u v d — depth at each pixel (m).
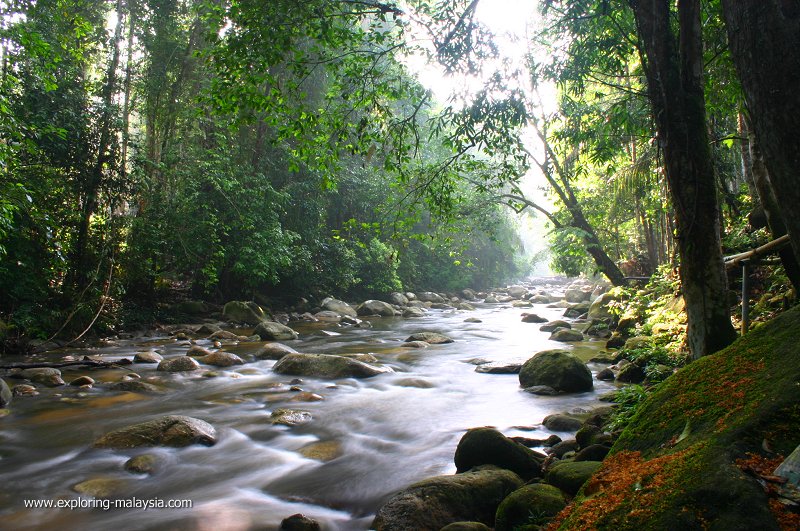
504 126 6.63
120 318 13.83
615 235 19.36
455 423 6.34
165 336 13.92
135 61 15.95
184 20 17.16
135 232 14.30
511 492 3.83
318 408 6.97
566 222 16.09
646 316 11.28
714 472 2.14
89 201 12.86
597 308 15.12
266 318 17.08
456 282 32.84
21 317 11.01
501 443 4.45
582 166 11.04
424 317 20.94
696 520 1.99
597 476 2.85
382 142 6.79
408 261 28.95
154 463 5.02
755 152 5.97
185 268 16.61
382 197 23.62
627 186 12.86
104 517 4.01
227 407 7.02
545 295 30.84
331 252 22.14
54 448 5.46
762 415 2.38
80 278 12.91
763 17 2.52
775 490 1.99
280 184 19.62
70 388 7.98
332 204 23.27
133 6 15.99
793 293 7.04
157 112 16.02
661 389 3.26
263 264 16.36
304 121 6.17
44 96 11.94
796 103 2.42
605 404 7.02
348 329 16.53
